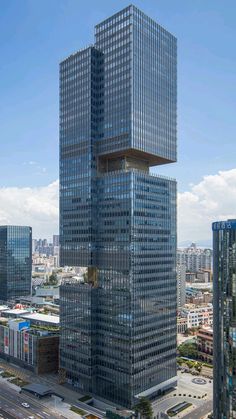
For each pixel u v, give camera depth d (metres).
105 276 184.62
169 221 197.38
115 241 180.38
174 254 199.38
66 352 198.50
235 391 122.44
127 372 169.50
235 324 124.25
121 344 173.38
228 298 128.38
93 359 184.62
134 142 178.38
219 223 136.12
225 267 131.00
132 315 170.12
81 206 195.75
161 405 170.50
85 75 196.75
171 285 195.50
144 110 185.62
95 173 193.50
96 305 187.62
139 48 185.00
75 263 198.00
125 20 184.50
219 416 131.00
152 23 194.88
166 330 190.25
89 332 185.12
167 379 189.50
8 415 159.50
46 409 165.75
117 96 185.50
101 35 197.25
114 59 188.88
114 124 186.12
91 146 192.00
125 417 156.62
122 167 193.38
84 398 177.38
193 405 171.25
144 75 187.00
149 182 185.38
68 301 198.25
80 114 198.88
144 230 180.12
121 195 179.00
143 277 177.62
